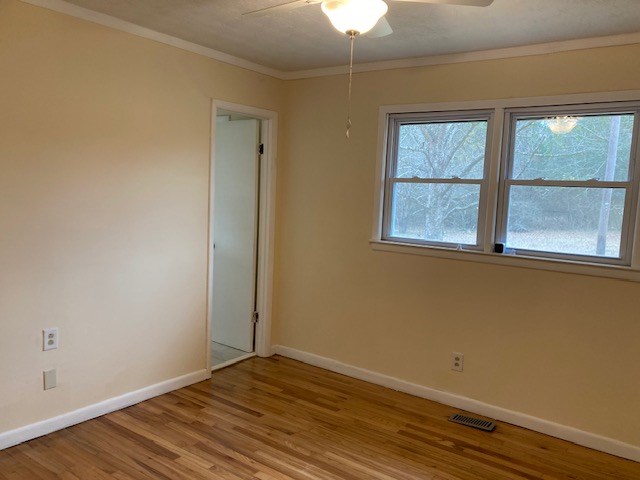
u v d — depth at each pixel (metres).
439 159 3.52
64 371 2.89
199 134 3.50
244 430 3.00
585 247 3.03
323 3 1.92
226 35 3.14
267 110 4.02
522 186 3.21
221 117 4.38
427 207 3.58
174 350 3.52
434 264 3.49
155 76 3.18
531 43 3.00
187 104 3.40
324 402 3.46
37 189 2.67
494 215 3.26
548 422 3.12
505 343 3.25
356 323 3.91
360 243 3.83
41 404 2.81
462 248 3.43
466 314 3.39
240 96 3.77
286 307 4.32
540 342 3.13
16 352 2.67
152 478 2.47
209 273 3.70
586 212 3.01
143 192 3.19
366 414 3.30
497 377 3.30
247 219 4.27
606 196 2.94
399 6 2.47
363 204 3.79
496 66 3.18
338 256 3.96
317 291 4.11
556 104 3.01
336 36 3.06
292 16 2.75
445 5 2.43
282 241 4.30
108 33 2.90
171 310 3.46
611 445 2.92
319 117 3.98
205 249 3.65
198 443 2.82
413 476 2.59
